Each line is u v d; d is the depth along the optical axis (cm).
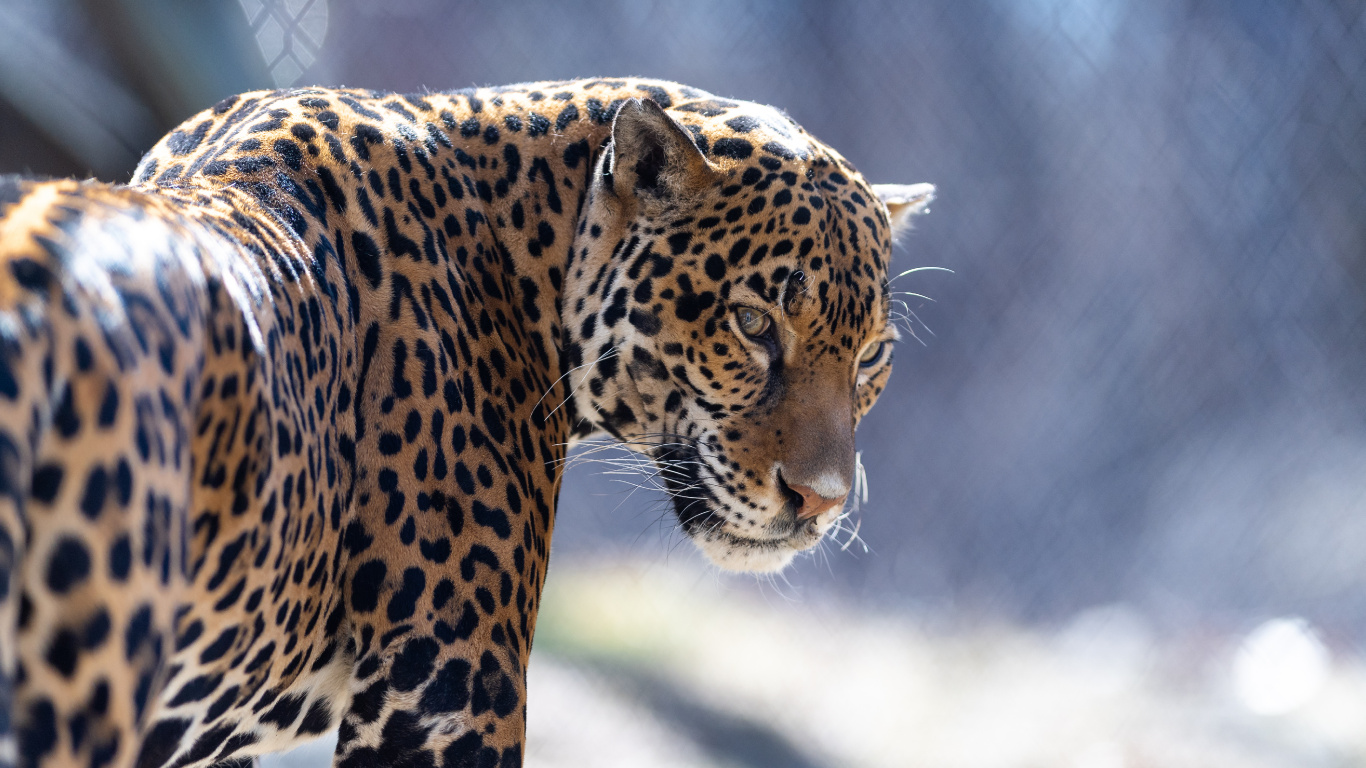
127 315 392
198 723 540
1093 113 3300
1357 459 2991
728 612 2503
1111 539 3141
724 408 720
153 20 1265
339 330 578
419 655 598
